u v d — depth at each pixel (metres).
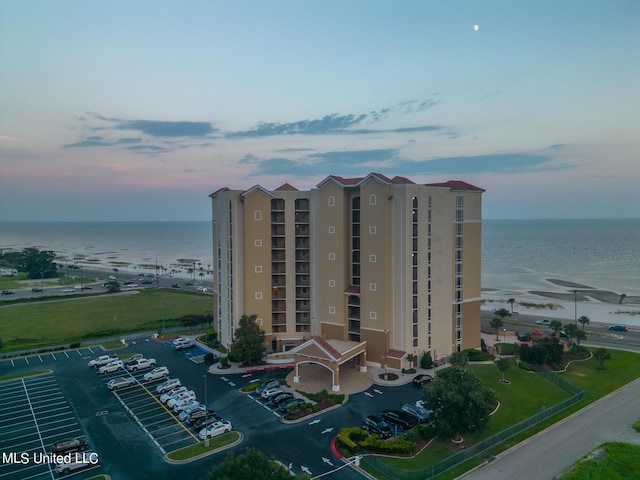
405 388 56.28
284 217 71.62
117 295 135.25
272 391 53.88
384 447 40.53
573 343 73.88
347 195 67.19
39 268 175.75
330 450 40.97
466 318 71.81
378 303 63.34
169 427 46.03
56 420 47.91
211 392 55.75
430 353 65.69
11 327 93.00
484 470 37.44
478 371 63.31
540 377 60.69
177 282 170.50
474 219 72.44
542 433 44.25
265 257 70.75
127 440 43.16
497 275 198.38
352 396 53.88
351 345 62.47
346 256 67.19
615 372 62.78
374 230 63.22
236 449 41.25
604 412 49.25
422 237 63.75
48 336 85.25
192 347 76.88
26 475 37.25
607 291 152.62
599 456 39.47
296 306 72.50
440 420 40.41
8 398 54.28
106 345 78.56
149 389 57.03
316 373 62.22
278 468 29.11
